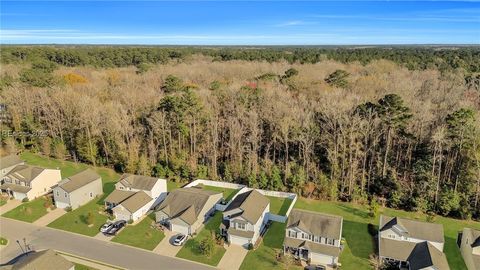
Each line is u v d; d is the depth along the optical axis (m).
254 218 43.66
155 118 65.94
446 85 84.19
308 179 59.06
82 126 68.25
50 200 54.41
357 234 45.56
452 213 50.56
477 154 50.78
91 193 55.12
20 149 74.56
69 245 43.25
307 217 42.44
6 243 43.53
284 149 64.38
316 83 89.44
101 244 43.44
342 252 41.78
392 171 56.19
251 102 71.25
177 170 62.78
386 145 57.56
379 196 55.69
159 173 62.78
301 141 59.75
